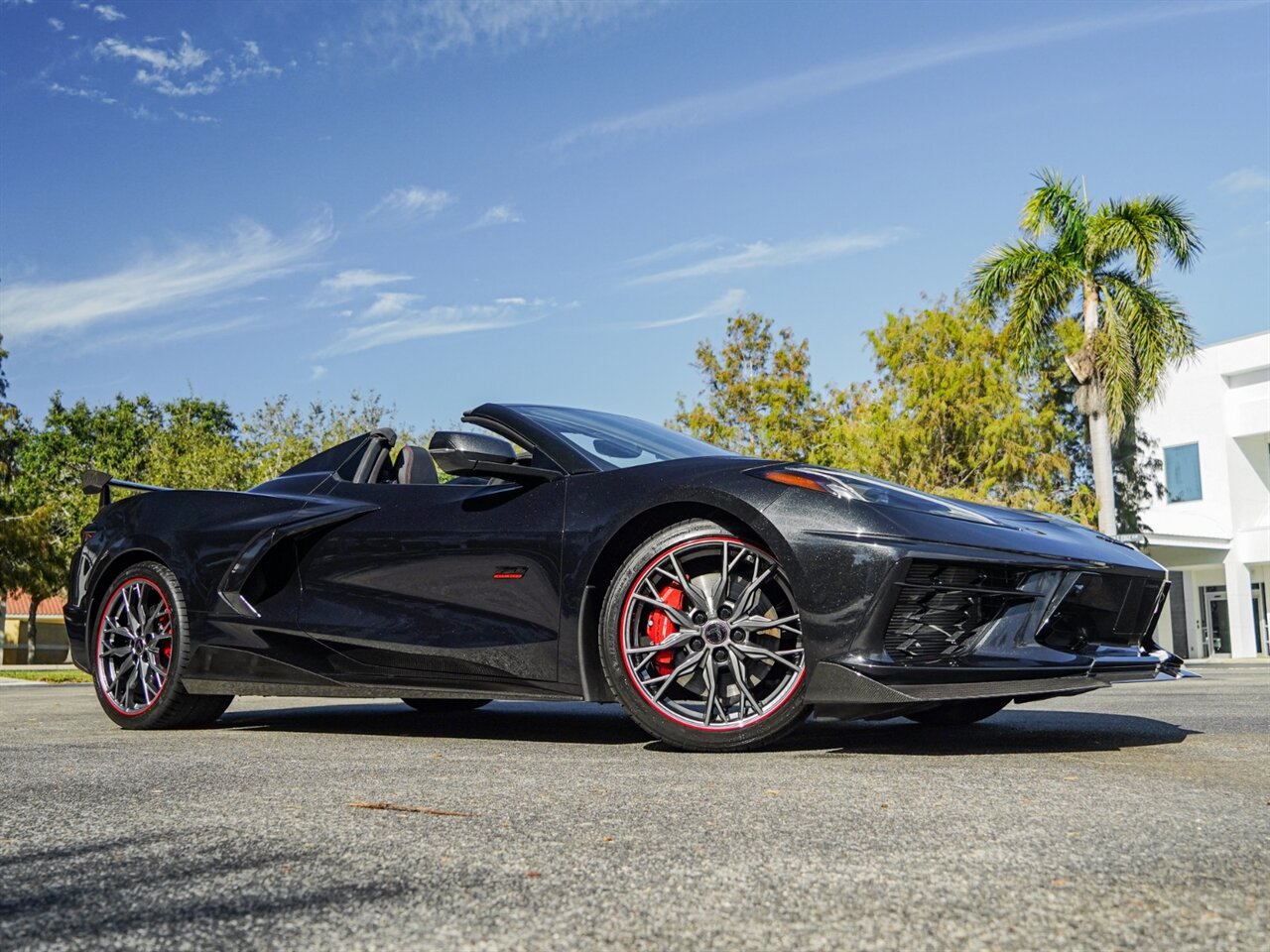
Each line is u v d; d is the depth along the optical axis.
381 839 1.60
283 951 1.09
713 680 2.80
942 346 19.45
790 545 2.70
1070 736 3.06
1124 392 18.50
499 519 3.14
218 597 3.63
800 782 2.12
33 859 1.51
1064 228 18.92
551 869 1.40
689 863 1.42
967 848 1.49
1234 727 3.28
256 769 2.42
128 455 40.19
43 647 40.44
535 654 3.00
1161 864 1.39
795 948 1.08
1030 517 3.12
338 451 3.85
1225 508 23.91
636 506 2.91
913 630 2.67
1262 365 23.38
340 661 3.39
